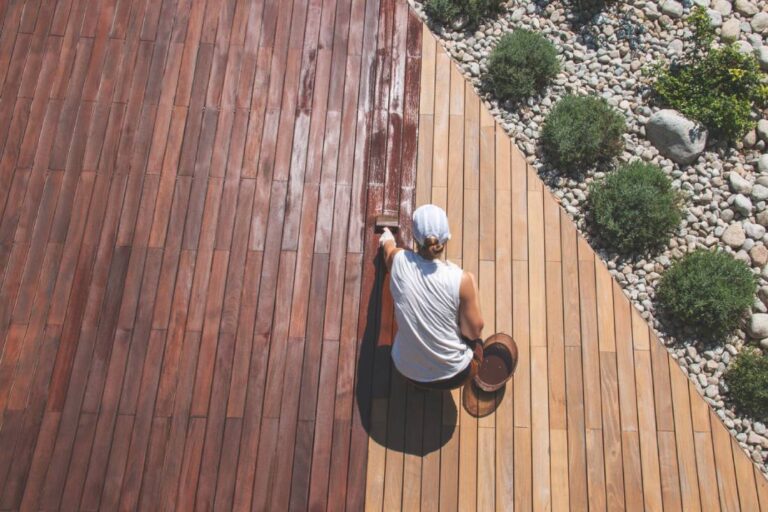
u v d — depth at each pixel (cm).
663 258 458
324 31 496
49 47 486
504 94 498
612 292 434
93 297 424
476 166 466
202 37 491
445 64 494
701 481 391
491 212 454
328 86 481
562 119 476
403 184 458
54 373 406
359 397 407
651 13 524
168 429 396
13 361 408
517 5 529
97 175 453
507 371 408
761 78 496
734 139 488
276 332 420
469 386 409
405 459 394
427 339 344
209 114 470
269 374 410
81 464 387
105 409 399
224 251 437
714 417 405
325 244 441
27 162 455
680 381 414
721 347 433
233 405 402
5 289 424
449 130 475
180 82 479
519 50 495
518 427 402
